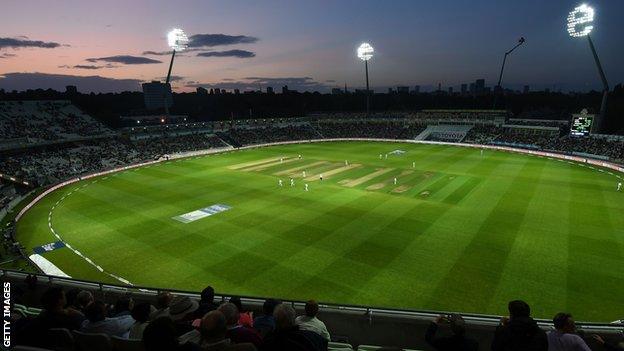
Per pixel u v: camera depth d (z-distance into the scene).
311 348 5.29
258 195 43.88
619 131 100.06
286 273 24.70
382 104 164.12
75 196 46.28
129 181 53.88
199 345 5.05
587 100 133.75
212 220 35.44
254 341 5.99
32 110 78.69
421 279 23.30
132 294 13.62
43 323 6.59
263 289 22.89
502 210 35.81
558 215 34.00
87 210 40.19
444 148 79.44
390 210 36.81
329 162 65.25
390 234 30.56
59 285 14.28
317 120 113.94
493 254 26.34
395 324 11.45
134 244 30.42
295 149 83.81
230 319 6.25
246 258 27.11
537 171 53.75
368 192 43.94
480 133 87.75
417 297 21.41
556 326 6.45
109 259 27.84
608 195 40.31
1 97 111.12
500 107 140.88
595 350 7.57
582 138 69.88
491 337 10.47
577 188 43.56
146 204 41.62
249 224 34.03
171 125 90.75
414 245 28.23
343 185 47.78
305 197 42.41
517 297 21.08
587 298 20.78
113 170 62.09
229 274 24.89
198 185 50.03
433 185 46.41
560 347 6.12
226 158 72.69
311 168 59.97
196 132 93.25
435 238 29.44
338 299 21.50
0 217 38.19
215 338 4.94
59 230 34.28
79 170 61.03
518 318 5.77
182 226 34.16
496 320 10.98
